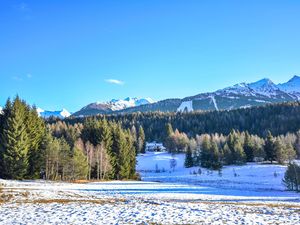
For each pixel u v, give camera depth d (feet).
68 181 256.93
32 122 269.23
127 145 353.72
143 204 106.42
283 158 513.45
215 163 509.76
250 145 561.02
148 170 542.16
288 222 75.46
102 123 363.56
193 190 233.35
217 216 81.61
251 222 74.38
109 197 140.15
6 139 240.12
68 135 420.77
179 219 75.82
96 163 315.78
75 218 75.56
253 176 431.84
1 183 180.14
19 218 74.90
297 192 285.23
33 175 258.98
